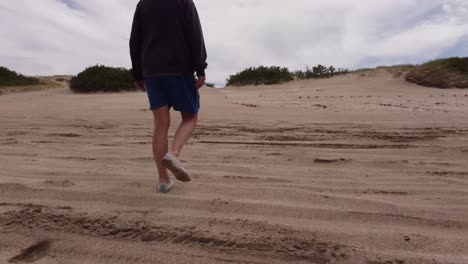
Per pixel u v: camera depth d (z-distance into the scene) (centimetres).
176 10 254
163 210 238
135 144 467
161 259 179
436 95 1320
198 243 194
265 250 186
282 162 367
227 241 195
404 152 414
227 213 232
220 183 292
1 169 337
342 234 203
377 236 201
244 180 301
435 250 187
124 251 186
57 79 2972
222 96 1445
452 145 448
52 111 945
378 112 850
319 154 404
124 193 270
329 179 308
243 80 2522
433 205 247
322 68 2592
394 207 243
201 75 264
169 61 254
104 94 1773
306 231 207
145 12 258
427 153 407
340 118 739
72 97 1577
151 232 206
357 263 174
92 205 247
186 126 268
